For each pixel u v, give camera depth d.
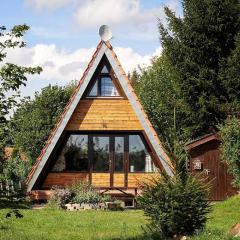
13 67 8.84
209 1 32.53
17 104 8.91
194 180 14.16
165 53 34.59
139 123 27.06
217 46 33.22
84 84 26.81
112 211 22.42
